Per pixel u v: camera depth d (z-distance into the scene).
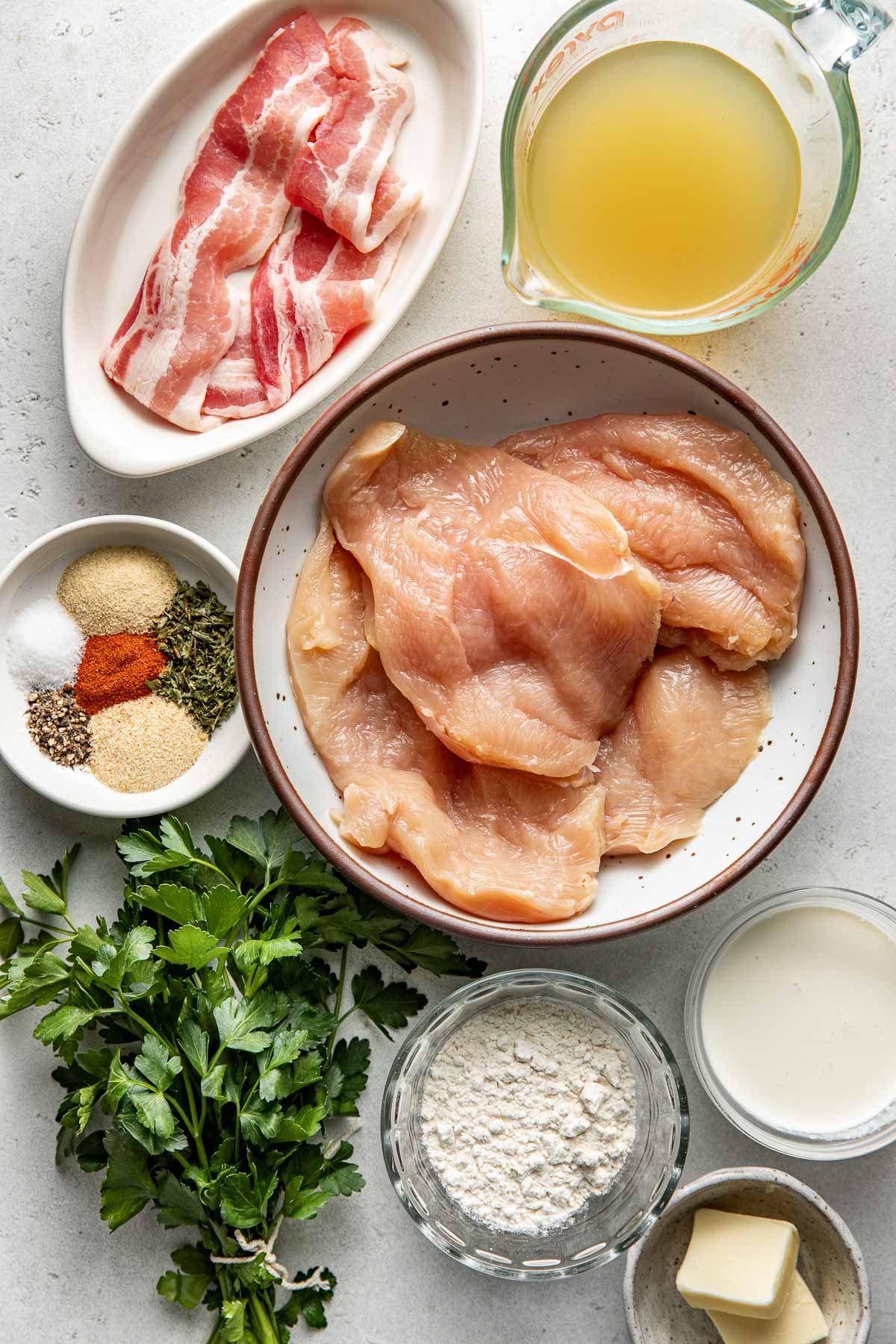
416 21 0.69
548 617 0.65
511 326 0.65
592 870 0.66
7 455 0.71
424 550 0.65
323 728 0.67
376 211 0.68
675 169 0.65
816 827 0.70
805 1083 0.69
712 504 0.66
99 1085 0.66
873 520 0.70
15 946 0.70
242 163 0.69
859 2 0.61
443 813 0.66
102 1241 0.71
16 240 0.70
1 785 0.71
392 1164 0.66
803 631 0.66
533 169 0.65
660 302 0.66
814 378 0.70
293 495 0.66
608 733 0.67
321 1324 0.69
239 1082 0.67
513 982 0.67
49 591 0.70
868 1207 0.70
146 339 0.69
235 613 0.65
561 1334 0.70
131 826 0.70
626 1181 0.68
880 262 0.69
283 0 0.68
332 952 0.71
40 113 0.70
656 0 0.63
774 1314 0.66
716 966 0.68
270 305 0.69
